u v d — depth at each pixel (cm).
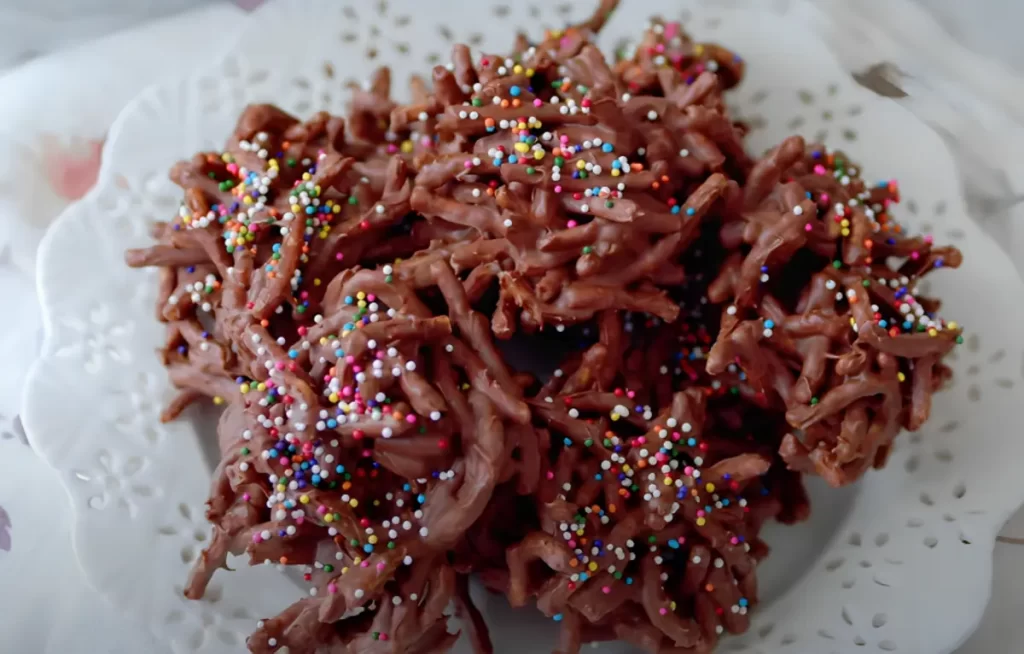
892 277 35
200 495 37
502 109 34
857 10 42
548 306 33
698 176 35
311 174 36
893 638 36
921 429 37
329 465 33
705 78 35
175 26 42
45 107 42
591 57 36
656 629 34
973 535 37
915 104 42
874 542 37
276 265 34
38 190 41
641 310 34
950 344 34
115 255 38
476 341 33
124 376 37
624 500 34
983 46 41
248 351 34
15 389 40
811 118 39
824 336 34
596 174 33
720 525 34
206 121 39
